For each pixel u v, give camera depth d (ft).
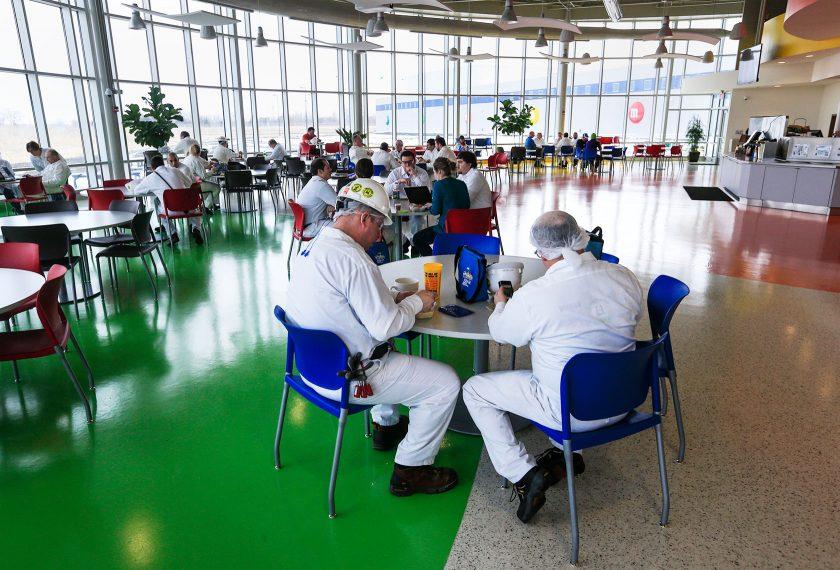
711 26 65.41
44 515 6.45
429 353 9.90
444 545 5.97
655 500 6.63
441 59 59.11
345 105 54.03
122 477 7.15
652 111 69.67
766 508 6.46
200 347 11.35
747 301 13.87
